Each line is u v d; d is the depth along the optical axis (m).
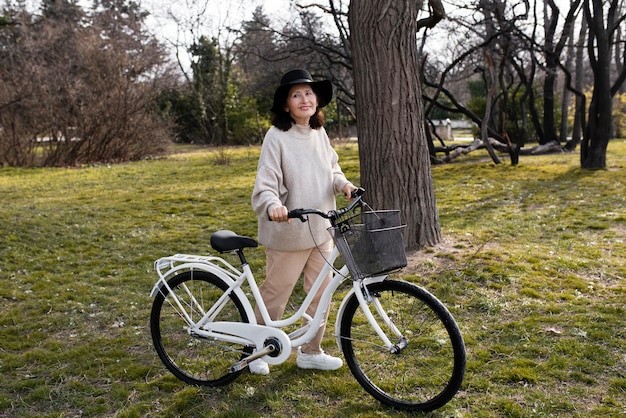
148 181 13.22
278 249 3.04
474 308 4.20
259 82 25.58
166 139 21.61
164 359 3.33
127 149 19.53
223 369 3.33
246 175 13.73
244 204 9.52
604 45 11.15
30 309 4.62
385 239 2.60
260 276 5.31
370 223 2.61
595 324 3.77
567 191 9.22
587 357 3.33
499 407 2.83
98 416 2.94
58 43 20.92
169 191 11.30
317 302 3.19
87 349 3.73
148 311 4.46
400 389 3.04
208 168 15.88
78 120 18.39
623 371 3.15
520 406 2.82
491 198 8.93
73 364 3.52
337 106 23.84
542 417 2.72
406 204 5.60
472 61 15.48
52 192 11.62
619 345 3.46
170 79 28.17
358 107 5.55
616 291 4.40
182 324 4.05
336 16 12.70
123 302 4.70
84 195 11.05
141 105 19.59
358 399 2.99
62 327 4.20
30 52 20.38
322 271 2.96
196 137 29.81
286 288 3.16
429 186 5.70
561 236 6.21
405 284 2.77
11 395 3.18
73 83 18.75
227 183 12.31
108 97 18.70
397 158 5.49
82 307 4.57
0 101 17.12
